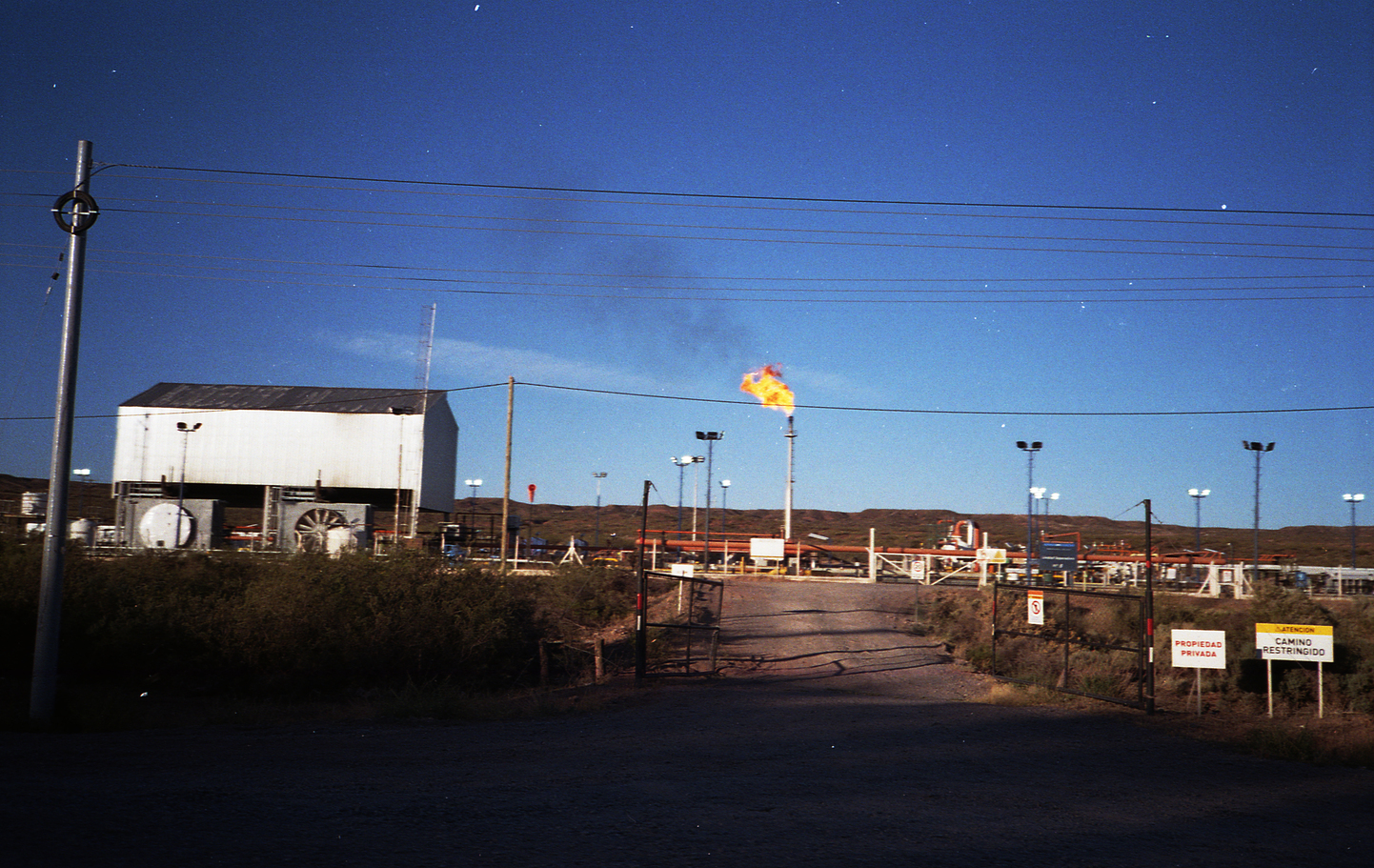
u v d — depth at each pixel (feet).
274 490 184.85
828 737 43.62
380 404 194.29
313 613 84.58
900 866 21.35
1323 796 35.04
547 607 102.89
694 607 104.27
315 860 19.71
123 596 87.71
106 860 19.04
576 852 21.43
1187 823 28.55
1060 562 129.70
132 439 185.68
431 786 29.58
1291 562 164.45
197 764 33.50
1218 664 59.98
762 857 21.63
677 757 37.06
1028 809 29.32
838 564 169.37
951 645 90.33
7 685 72.90
